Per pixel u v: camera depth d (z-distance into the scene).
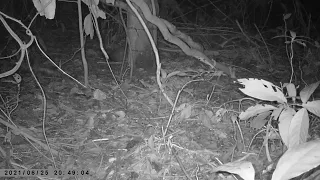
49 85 1.96
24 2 2.93
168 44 2.74
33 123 1.57
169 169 1.25
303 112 0.98
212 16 3.58
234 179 1.17
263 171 1.18
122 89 1.88
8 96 1.76
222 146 1.40
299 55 2.72
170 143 1.33
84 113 1.65
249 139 1.45
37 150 1.34
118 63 2.41
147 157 1.28
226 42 2.84
